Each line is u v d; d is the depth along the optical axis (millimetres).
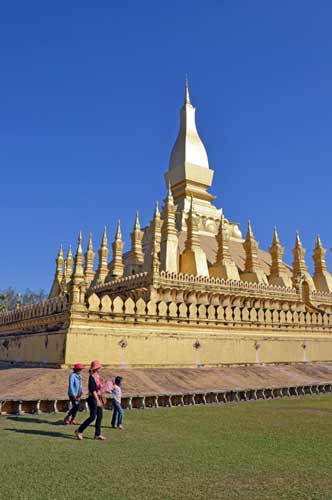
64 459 8305
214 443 9648
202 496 6371
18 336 24781
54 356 19031
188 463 8070
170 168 43562
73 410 11805
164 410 14406
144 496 6359
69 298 18844
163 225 31109
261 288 29562
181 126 44156
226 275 30281
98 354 18578
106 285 28672
